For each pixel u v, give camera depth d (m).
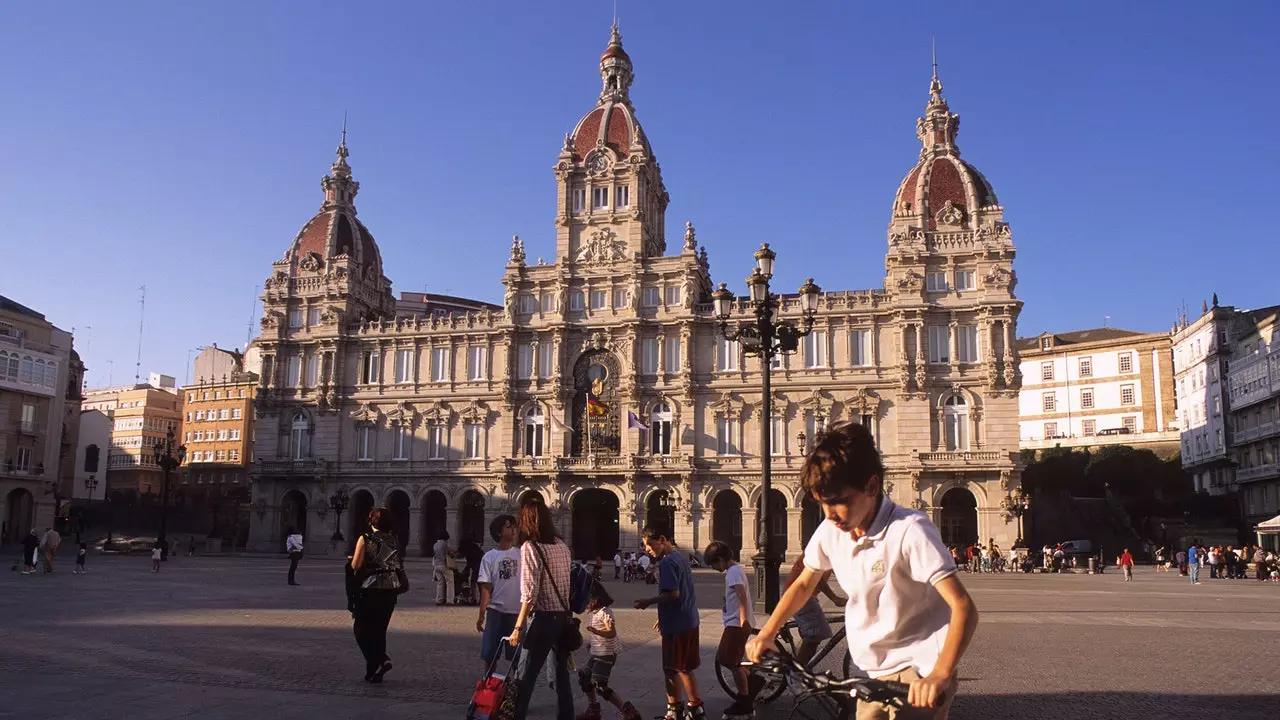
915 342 82.56
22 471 94.44
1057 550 79.56
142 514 113.94
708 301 95.00
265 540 95.12
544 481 89.25
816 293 33.44
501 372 92.62
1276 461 100.69
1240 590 51.78
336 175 105.12
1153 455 115.00
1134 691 17.95
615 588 53.25
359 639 17.70
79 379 129.75
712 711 15.67
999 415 80.25
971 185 85.25
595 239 91.62
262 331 99.50
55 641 23.08
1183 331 124.69
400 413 94.44
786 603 7.63
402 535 95.38
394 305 109.31
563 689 13.04
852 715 8.62
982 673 20.14
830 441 7.02
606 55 99.31
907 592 6.90
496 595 14.64
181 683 17.22
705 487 85.06
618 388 88.75
